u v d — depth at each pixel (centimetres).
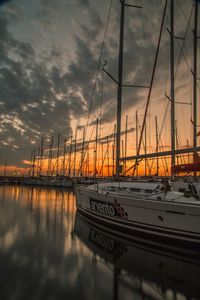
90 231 863
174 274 492
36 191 3309
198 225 612
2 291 401
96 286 433
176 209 639
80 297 391
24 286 422
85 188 1135
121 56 1032
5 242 698
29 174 6016
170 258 585
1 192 2995
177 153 709
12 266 513
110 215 871
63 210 1416
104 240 745
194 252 622
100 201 941
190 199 691
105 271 503
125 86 1051
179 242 647
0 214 1231
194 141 1134
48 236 781
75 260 563
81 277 470
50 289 414
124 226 796
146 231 722
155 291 421
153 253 622
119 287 432
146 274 491
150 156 801
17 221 1040
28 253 604
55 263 540
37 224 980
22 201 1925
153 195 768
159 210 679
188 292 420
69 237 773
